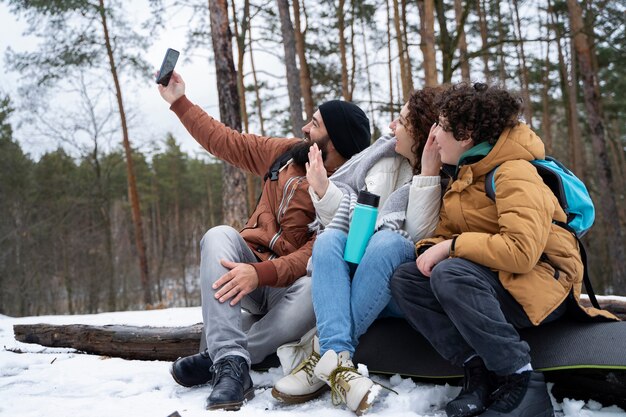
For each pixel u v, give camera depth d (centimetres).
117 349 312
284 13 1014
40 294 2083
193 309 502
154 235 4203
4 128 2067
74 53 1717
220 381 201
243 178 893
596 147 1309
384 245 206
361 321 208
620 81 2020
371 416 184
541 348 200
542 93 2086
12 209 2006
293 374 209
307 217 259
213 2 851
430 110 236
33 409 209
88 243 2166
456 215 200
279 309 237
